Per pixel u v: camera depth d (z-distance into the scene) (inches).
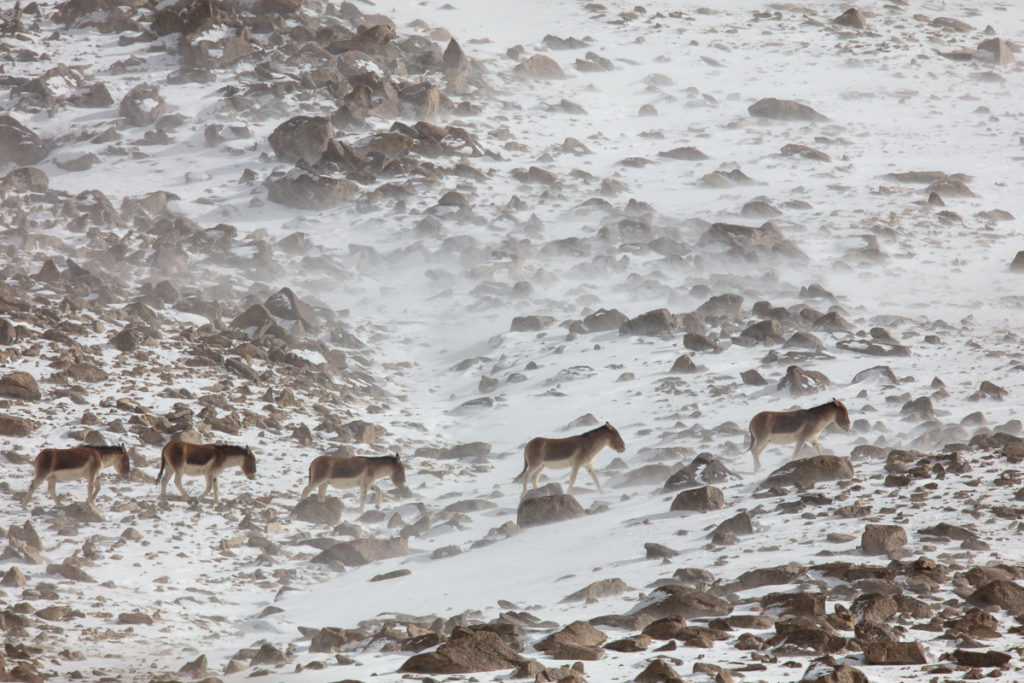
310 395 3403.1
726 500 1817.2
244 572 1812.3
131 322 3804.1
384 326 4495.6
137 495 2297.0
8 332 3272.6
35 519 2022.6
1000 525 1387.8
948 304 4276.6
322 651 1208.8
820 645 948.0
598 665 933.8
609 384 3383.4
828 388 2999.5
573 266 5093.5
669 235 5506.9
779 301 4407.0
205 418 2918.3
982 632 964.0
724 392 3088.1
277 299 4244.6
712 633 1027.9
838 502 1617.9
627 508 1921.8
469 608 1375.5
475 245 5364.2
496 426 3144.7
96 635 1357.0
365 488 2249.0
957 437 2283.5
